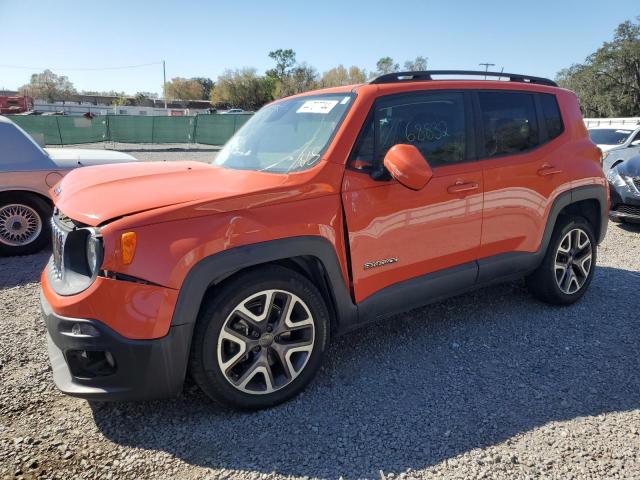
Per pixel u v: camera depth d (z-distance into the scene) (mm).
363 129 2986
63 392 2434
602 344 3529
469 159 3420
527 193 3686
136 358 2330
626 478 2207
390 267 3074
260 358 2688
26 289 4742
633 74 49906
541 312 4098
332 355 3398
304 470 2287
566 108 4109
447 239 3307
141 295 2309
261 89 83500
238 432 2559
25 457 2357
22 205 5957
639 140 11289
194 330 2486
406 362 3295
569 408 2752
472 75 3605
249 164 3303
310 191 2730
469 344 3545
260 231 2549
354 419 2666
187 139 27406
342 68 77188
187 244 2375
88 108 63906
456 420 2652
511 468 2281
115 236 2287
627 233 7168
